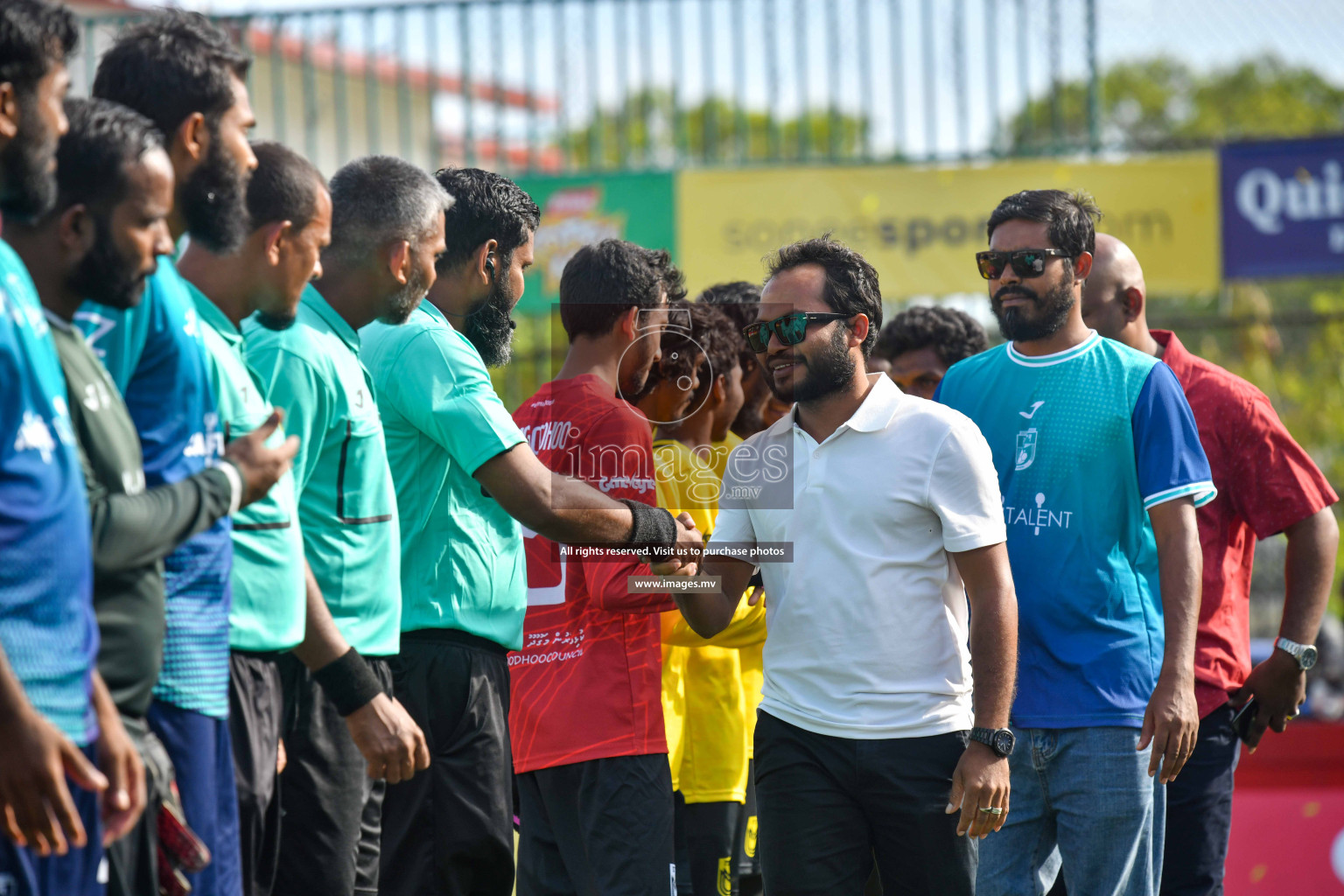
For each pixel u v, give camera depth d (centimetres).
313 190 504
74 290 402
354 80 2702
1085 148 1405
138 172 402
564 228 1440
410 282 567
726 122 3341
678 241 1425
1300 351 2159
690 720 740
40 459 356
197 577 447
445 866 602
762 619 704
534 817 664
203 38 461
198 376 452
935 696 567
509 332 657
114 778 384
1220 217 1390
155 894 420
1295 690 745
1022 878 673
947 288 1401
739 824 761
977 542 555
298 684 546
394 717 525
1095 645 652
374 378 606
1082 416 662
